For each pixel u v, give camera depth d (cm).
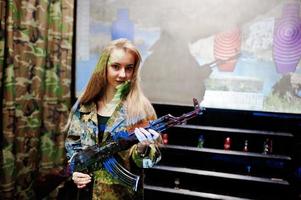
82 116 138
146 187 296
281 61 279
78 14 308
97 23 306
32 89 294
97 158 126
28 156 299
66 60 304
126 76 129
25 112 290
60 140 312
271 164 297
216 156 305
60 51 302
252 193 298
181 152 304
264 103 286
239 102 290
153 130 116
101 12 304
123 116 130
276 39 278
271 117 300
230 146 304
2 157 274
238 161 302
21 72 281
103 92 138
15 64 276
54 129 311
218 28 287
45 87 303
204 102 296
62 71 304
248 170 298
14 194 290
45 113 305
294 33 275
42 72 295
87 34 308
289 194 283
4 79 267
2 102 271
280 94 282
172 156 313
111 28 304
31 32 284
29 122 295
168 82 302
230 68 288
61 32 301
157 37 298
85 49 310
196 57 294
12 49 267
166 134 307
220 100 293
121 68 128
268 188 295
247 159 295
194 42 293
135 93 133
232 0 282
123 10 301
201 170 301
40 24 287
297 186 291
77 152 131
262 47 281
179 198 297
